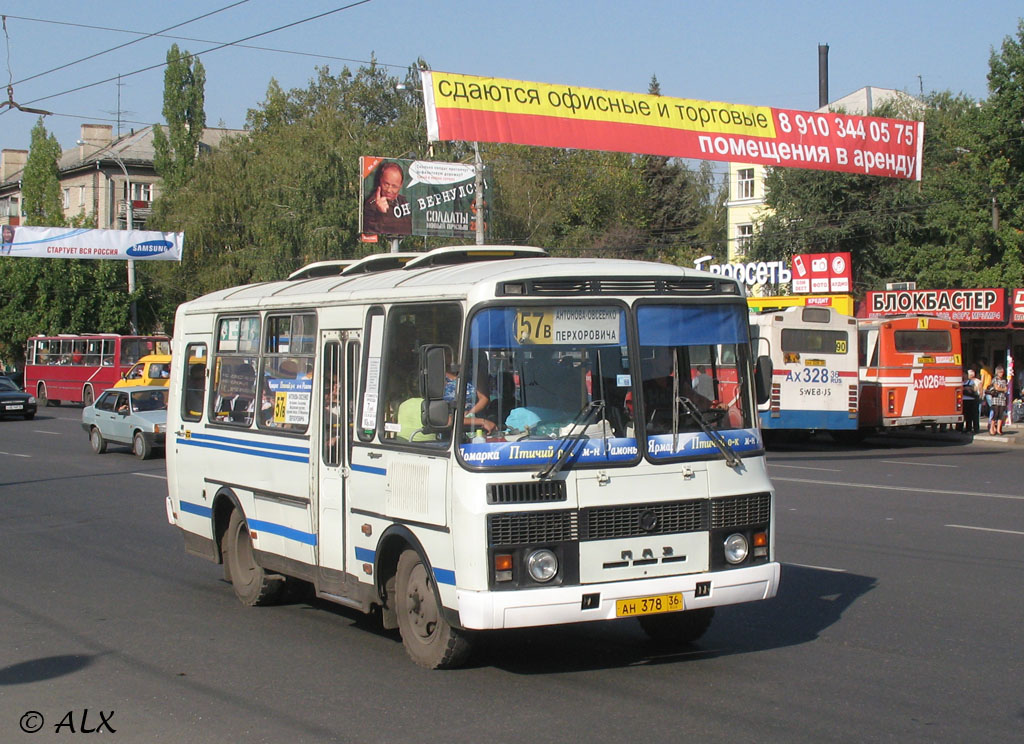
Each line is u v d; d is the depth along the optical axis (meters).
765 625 8.51
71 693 7.02
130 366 46.09
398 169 41.75
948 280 41.84
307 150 52.94
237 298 10.06
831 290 36.66
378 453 7.57
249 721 6.36
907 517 14.06
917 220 45.22
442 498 6.80
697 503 7.04
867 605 9.12
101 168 75.06
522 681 7.06
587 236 65.44
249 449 9.42
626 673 7.22
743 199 57.12
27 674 7.50
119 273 55.84
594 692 6.77
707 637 8.18
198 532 10.49
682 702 6.51
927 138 48.25
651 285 7.14
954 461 22.69
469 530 6.55
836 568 10.72
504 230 59.09
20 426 36.44
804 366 25.28
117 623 9.09
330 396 8.28
